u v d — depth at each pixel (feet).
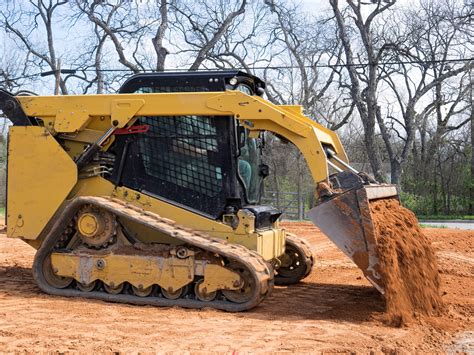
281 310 25.41
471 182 139.33
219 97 26.21
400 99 135.54
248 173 28.37
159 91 27.96
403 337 21.17
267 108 25.58
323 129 29.63
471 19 118.62
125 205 26.76
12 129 28.35
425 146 146.92
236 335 20.84
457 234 59.88
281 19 114.73
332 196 24.11
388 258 23.59
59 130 27.99
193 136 27.20
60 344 19.29
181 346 19.29
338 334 21.34
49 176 27.84
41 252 27.25
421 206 141.69
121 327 21.58
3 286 29.40
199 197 27.02
